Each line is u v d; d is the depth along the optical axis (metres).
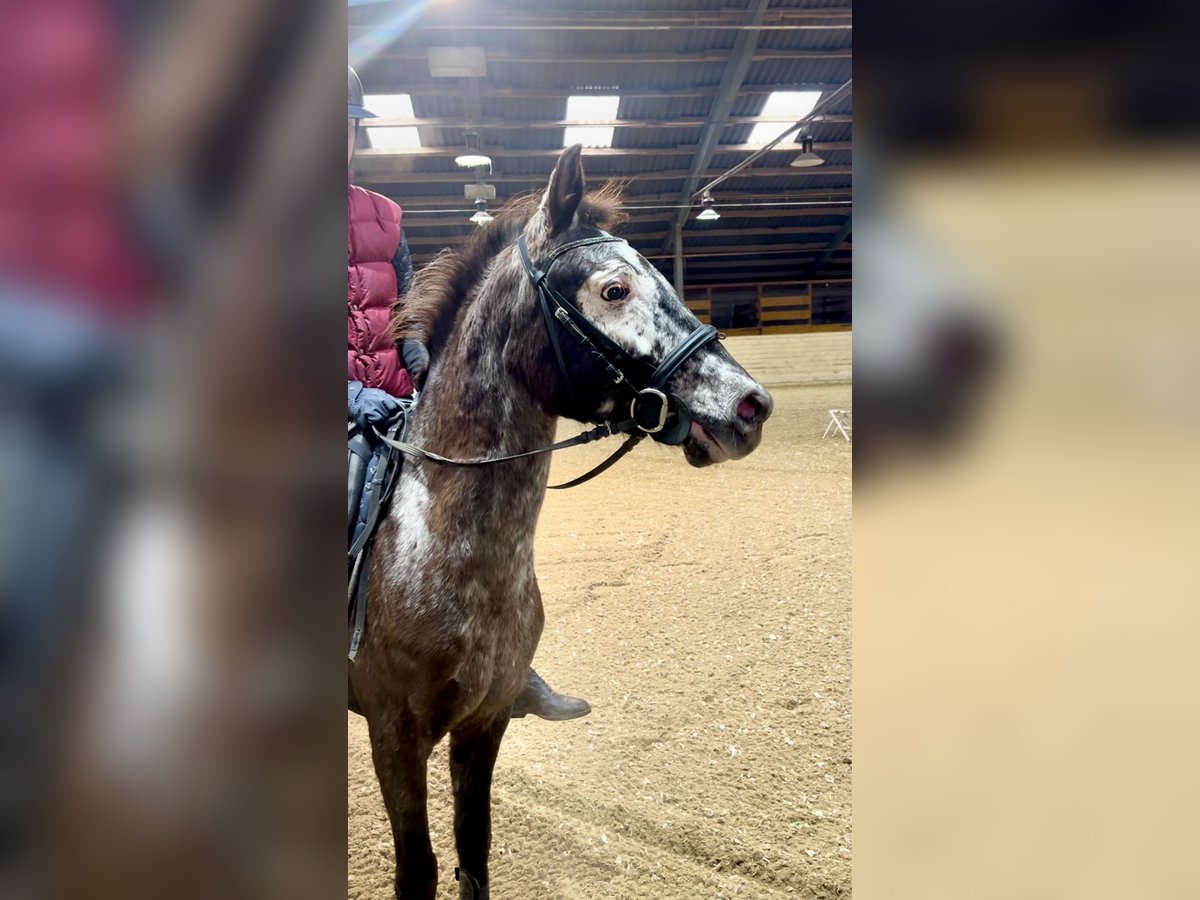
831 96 7.73
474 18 6.82
